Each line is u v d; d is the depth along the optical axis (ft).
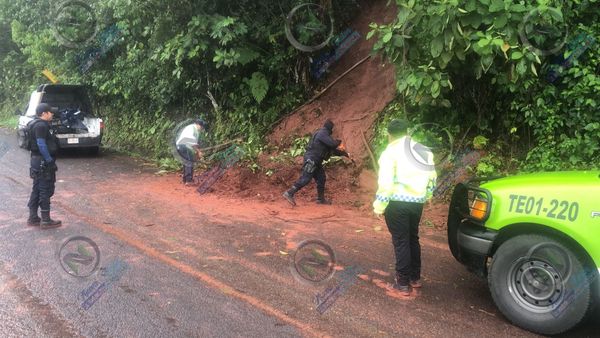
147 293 15.44
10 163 40.37
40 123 21.90
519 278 13.62
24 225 22.80
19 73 78.89
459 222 15.78
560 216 12.96
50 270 17.19
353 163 31.73
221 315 13.98
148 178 35.76
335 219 24.99
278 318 13.87
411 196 15.23
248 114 40.75
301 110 38.55
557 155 25.40
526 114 25.94
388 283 16.58
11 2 65.41
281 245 20.65
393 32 25.43
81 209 26.16
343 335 12.94
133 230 22.44
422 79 24.98
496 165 27.37
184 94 46.50
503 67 24.44
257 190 31.17
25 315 13.76
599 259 12.38
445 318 14.08
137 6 36.91
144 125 51.75
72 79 58.80
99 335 12.70
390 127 15.53
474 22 22.57
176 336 12.71
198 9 35.70
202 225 23.54
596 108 24.53
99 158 45.52
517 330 13.44
